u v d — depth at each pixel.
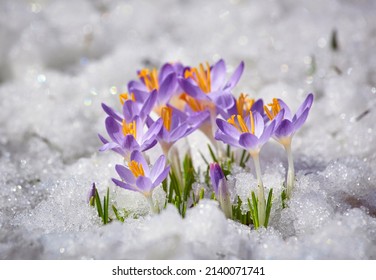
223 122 0.76
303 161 0.89
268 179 0.81
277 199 0.80
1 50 1.19
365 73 1.03
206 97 0.81
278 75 1.07
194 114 0.81
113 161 0.86
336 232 0.76
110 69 1.09
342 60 1.06
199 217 0.75
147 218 0.78
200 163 0.88
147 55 1.12
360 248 0.75
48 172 0.90
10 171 0.89
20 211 0.83
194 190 0.81
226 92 0.82
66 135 0.97
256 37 1.13
